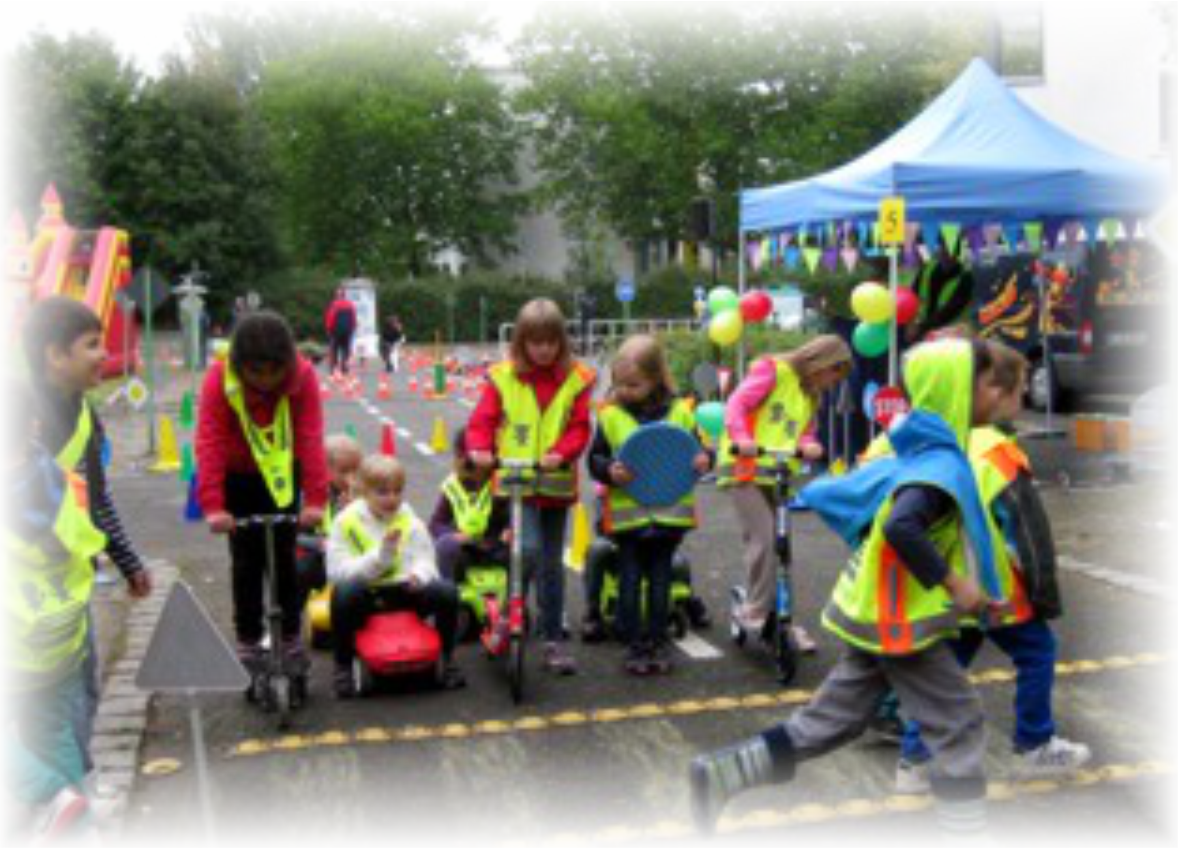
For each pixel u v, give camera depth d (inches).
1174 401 451.2
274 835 193.3
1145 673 256.2
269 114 2368.4
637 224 2127.2
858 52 2014.0
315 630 290.2
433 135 2325.3
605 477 259.4
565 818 196.5
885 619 166.1
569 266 2363.4
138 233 2001.7
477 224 2370.8
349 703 253.0
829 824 190.4
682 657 278.7
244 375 234.4
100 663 278.2
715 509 457.1
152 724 241.9
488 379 263.0
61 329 188.7
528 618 300.5
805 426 267.6
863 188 463.8
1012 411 174.4
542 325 256.1
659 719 239.5
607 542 288.8
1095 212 458.3
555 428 259.0
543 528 266.5
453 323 2076.8
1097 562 348.8
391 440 540.1
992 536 171.6
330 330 1243.8
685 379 588.1
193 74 2103.8
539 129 2230.6
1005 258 742.5
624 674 267.1
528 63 2177.7
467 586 293.4
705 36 2055.9
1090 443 566.3
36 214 1952.5
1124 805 193.8
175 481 575.8
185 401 804.0
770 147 1990.7
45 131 1980.8
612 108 2026.3
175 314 2038.6
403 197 2365.9
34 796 167.9
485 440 259.3
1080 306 687.1
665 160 2034.9
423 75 2324.1
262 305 2065.7
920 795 198.7
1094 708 236.2
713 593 334.6
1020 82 1069.1
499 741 229.9
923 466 163.0
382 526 260.1
